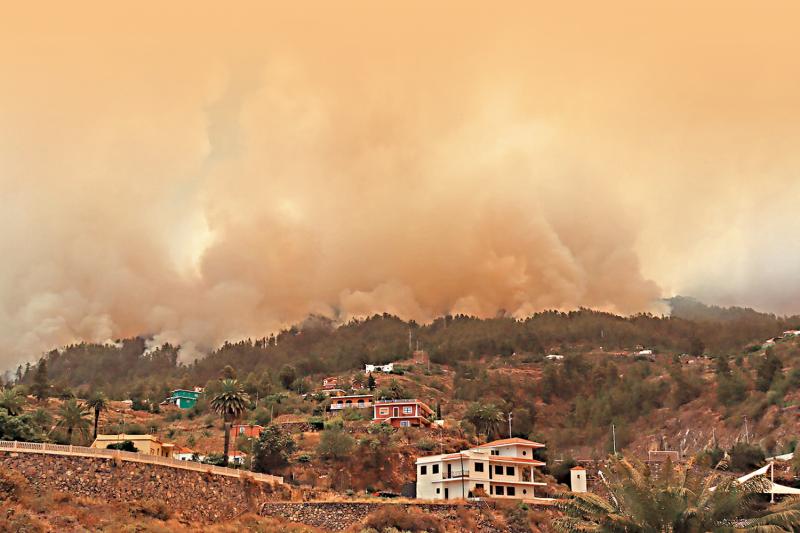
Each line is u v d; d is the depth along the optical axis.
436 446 167.25
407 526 111.06
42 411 156.62
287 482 144.00
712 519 68.81
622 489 71.75
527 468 145.62
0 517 80.38
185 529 97.25
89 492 94.75
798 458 149.38
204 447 178.00
